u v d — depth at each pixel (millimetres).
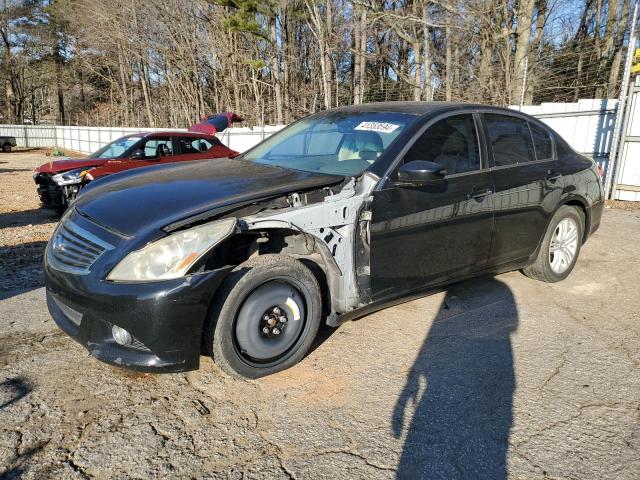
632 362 3238
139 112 43500
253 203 2809
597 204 4945
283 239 3240
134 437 2410
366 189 3150
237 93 29844
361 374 3037
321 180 3166
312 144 3918
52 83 52719
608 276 4984
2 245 6141
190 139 9312
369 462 2264
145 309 2477
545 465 2258
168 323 2508
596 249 6023
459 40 20922
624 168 9359
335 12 23453
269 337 2912
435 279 3607
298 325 3033
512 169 4023
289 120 27672
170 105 39125
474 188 3689
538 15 20578
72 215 3111
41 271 5031
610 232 6895
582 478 2180
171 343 2545
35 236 6707
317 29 22703
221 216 2703
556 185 4387
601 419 2611
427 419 2592
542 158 4414
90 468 2193
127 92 44469
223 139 18516
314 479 2148
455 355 3295
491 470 2223
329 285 3135
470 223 3695
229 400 2742
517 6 18375
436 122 3633
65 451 2301
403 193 3283
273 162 3877
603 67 21531
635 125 9102
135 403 2701
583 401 2775
